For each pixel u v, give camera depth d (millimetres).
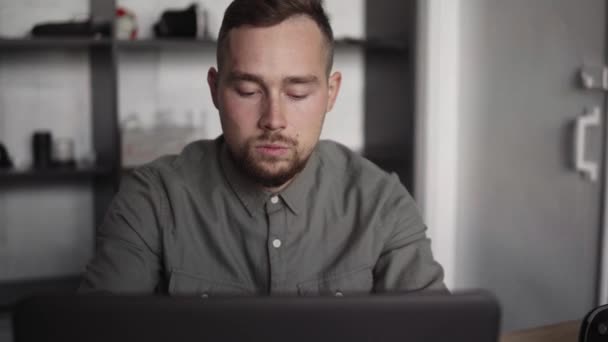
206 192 1223
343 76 3473
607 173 2281
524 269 2760
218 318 539
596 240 2332
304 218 1219
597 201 2328
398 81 3164
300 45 989
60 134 3064
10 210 3086
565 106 2488
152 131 2838
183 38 2865
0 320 2801
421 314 548
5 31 2963
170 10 2887
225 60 1014
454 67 3215
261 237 1203
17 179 3070
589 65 2350
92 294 548
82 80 3070
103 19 2781
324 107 1050
